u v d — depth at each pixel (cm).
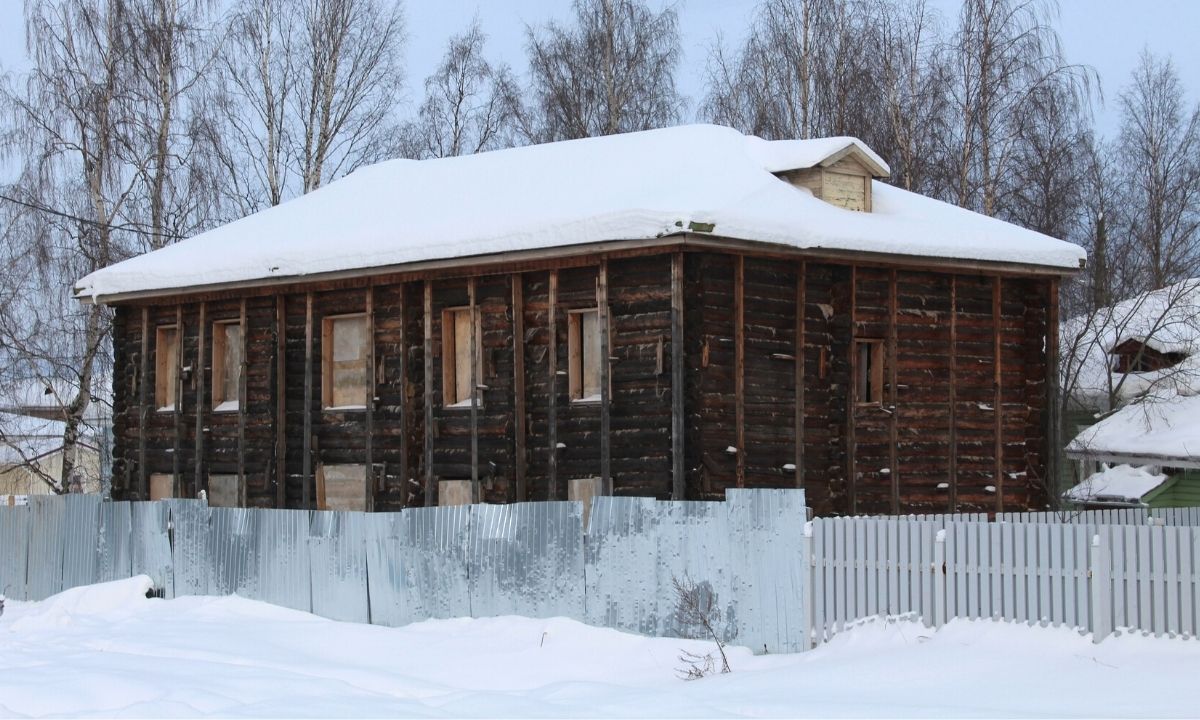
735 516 1485
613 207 1991
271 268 2355
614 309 2005
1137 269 4500
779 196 2069
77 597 2028
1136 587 1216
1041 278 2328
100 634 1730
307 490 2380
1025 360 2331
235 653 1548
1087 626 1235
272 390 2453
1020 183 3616
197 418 2553
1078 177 3847
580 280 2061
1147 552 1207
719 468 1961
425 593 1758
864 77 3588
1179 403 3228
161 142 3388
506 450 2141
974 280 2275
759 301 2030
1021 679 1160
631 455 1984
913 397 2194
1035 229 3581
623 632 1559
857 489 2123
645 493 1964
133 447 2684
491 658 1520
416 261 2161
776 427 2041
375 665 1531
